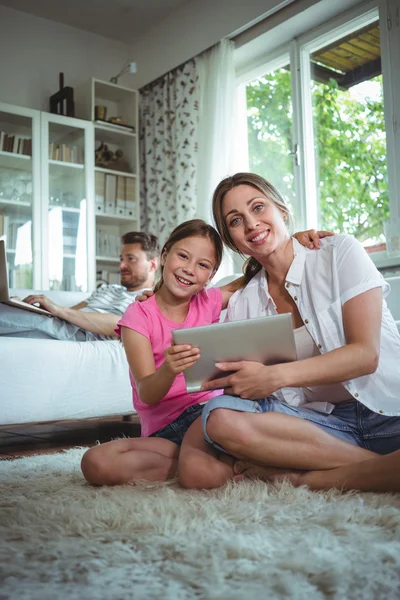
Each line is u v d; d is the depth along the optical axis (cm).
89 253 472
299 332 137
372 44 378
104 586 70
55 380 247
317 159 409
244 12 427
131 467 137
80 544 87
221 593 66
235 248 151
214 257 152
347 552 77
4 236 438
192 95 468
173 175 482
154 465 140
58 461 183
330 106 402
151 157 507
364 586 68
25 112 456
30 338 248
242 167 462
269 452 119
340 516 94
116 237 505
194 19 471
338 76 397
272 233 137
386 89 363
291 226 147
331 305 130
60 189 465
